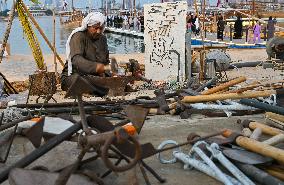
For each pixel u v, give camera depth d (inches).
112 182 169.0
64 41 2004.2
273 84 424.2
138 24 2228.1
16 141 219.3
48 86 451.8
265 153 171.2
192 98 305.0
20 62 946.1
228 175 170.4
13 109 285.7
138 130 155.3
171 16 573.6
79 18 3420.3
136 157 119.9
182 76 565.3
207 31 1784.0
